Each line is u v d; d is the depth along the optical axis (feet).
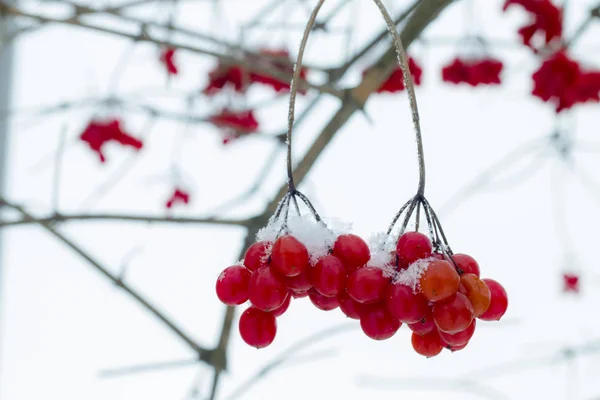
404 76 1.63
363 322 1.66
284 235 1.65
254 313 1.69
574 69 2.81
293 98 1.66
